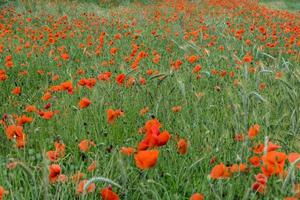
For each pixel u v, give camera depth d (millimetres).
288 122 3910
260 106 4281
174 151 3213
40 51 7312
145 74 5871
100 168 3047
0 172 2930
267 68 5641
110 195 2203
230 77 5508
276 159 2102
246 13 15453
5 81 5812
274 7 23312
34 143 3713
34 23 11875
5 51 7531
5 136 3693
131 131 3898
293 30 9742
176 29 10766
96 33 10008
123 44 8719
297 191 2150
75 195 2658
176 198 2674
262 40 8461
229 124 3699
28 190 2766
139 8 15945
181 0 18422
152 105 4348
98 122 3980
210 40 9070
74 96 4852
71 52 7445
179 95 4672
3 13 12961
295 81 4812
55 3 15445
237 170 2408
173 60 7270
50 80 6105
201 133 3689
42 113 3660
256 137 3430
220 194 2541
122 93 4617
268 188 2598
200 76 5344
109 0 17594
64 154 3238
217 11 15352
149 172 2877
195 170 3109
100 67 6426
